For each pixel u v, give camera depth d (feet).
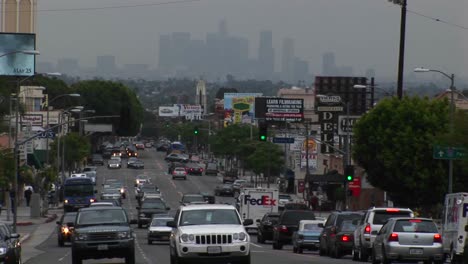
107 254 275.59
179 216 244.01
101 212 287.48
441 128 509.76
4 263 259.60
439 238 280.10
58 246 447.83
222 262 232.32
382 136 521.24
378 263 298.35
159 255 359.25
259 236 497.05
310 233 395.55
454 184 501.56
